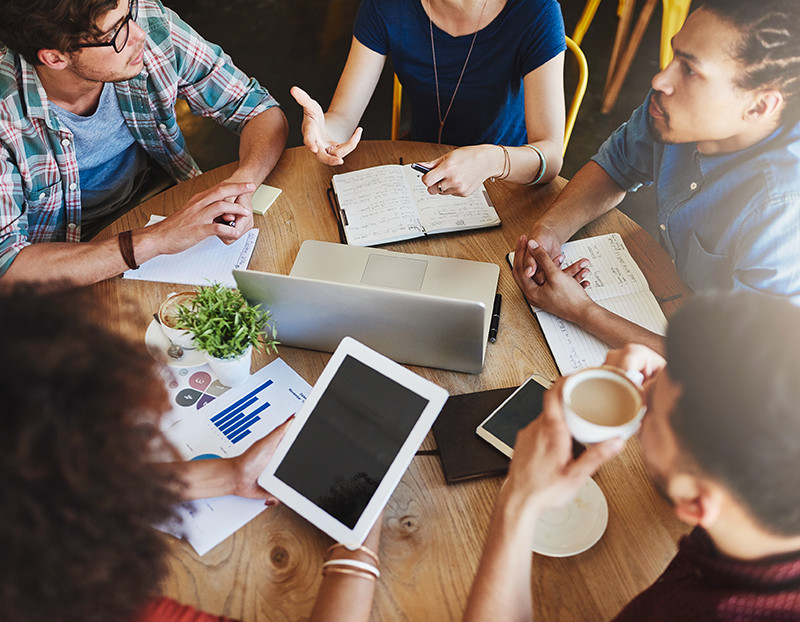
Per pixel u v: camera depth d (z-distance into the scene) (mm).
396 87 1928
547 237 1366
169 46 1596
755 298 577
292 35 3434
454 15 1625
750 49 1040
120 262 1327
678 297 1309
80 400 551
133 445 591
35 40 1300
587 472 754
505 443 1058
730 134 1189
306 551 968
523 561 788
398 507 1019
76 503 546
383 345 1161
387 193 1479
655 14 3529
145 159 1903
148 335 1231
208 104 1711
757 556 615
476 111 1801
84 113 1630
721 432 547
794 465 531
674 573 763
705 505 599
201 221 1349
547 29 1585
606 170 1481
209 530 985
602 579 934
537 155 1489
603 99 3104
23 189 1539
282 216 1462
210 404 1135
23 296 582
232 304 1074
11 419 524
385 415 985
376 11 1683
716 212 1310
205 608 915
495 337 1238
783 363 531
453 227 1414
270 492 979
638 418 760
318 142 1527
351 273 1301
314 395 1014
